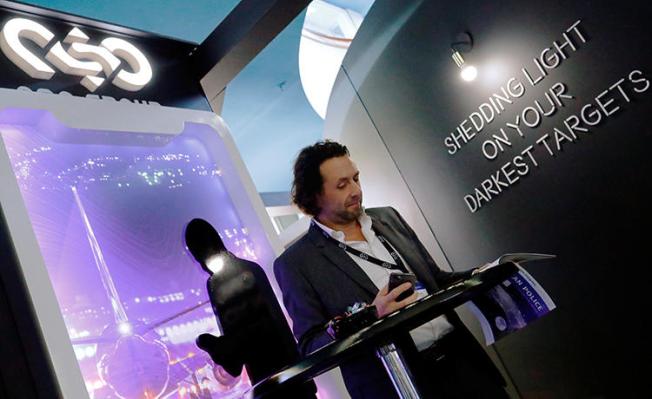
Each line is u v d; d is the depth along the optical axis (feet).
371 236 6.43
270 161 20.40
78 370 4.78
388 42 12.17
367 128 13.08
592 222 9.36
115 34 7.91
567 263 9.72
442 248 11.76
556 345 10.02
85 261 5.88
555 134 9.66
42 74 6.42
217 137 8.18
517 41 9.98
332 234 6.34
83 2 11.00
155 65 8.37
